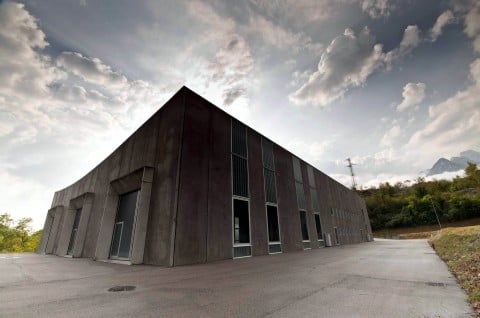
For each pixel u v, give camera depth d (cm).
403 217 7631
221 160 1581
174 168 1295
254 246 1605
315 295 532
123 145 1916
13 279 827
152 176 1419
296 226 2209
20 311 457
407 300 477
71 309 465
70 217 2448
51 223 3366
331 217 3109
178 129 1380
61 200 3269
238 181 1670
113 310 454
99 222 1881
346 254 1614
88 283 731
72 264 1317
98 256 1518
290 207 2211
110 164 2038
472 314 390
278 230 1933
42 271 1032
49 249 2773
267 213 1869
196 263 1199
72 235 2388
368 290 569
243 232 1566
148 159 1523
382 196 9419
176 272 921
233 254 1427
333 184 3569
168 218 1206
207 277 798
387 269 894
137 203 1479
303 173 2714
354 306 448
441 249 1439
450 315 388
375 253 1638
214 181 1470
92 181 2336
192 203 1283
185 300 512
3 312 451
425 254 1421
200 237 1265
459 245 1226
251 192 1753
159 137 1506
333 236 2969
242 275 823
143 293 586
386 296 511
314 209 2717
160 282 726
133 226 1445
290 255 1614
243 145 1848
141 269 1034
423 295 512
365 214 5141
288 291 575
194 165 1370
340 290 574
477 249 917
